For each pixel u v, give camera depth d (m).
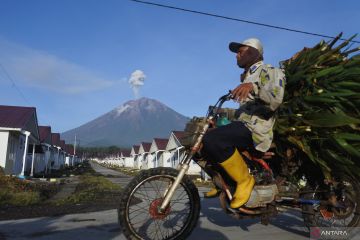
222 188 3.75
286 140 4.09
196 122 3.72
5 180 13.62
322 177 4.40
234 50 4.13
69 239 4.74
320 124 3.79
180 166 3.65
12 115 22.14
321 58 4.04
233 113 4.10
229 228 5.43
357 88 3.83
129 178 28.11
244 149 3.82
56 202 9.45
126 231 3.54
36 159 33.72
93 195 11.12
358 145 3.79
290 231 5.23
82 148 152.50
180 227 3.80
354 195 4.46
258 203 3.73
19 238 4.78
